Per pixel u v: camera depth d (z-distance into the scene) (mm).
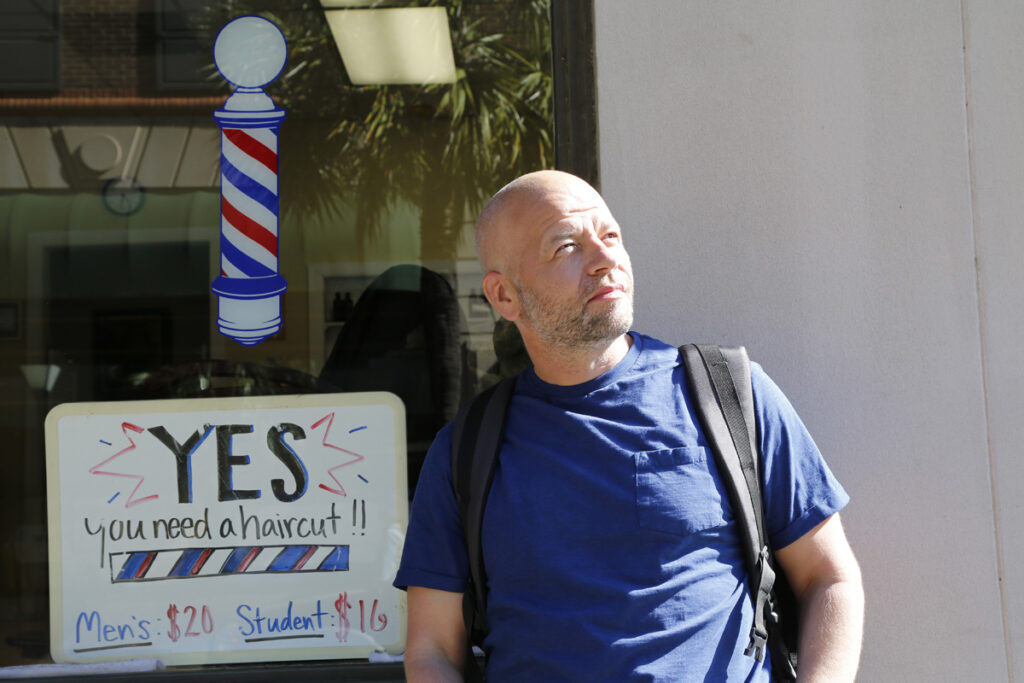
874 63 2021
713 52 2025
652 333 2010
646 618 1500
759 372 1676
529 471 1604
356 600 2031
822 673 1494
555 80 2059
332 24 2176
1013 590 1976
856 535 1996
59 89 2158
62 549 2033
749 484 1567
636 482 1547
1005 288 2002
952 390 1996
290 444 2074
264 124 2188
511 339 2119
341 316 2137
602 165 2025
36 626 2014
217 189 2170
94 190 2150
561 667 1509
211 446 2068
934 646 1979
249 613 2021
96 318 2119
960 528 1983
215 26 2186
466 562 1682
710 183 2020
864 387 2004
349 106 2227
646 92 2027
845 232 2016
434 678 1595
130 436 2068
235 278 2141
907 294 2008
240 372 2102
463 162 2180
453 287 2148
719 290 2016
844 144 2018
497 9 2141
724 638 1517
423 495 1717
